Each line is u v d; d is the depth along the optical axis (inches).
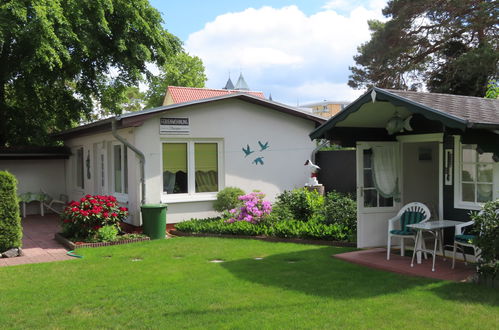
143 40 727.7
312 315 206.8
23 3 544.7
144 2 706.2
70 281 276.7
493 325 191.3
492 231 246.1
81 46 615.8
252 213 449.4
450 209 320.5
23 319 210.1
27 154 668.1
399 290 242.8
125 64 709.3
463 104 305.9
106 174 559.2
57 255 364.5
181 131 485.1
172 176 488.7
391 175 364.2
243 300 231.1
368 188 358.6
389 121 331.9
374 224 359.9
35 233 486.9
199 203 500.1
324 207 448.5
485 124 248.7
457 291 238.8
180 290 251.6
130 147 457.7
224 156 515.2
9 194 363.3
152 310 219.1
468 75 816.9
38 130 814.5
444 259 313.4
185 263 322.7
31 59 583.5
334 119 327.6
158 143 474.9
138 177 469.1
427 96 308.0
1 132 772.6
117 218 430.0
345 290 245.1
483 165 300.0
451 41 898.1
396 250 348.5
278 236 417.1
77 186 687.7
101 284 267.9
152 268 308.2
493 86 563.5
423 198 393.7
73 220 410.0
